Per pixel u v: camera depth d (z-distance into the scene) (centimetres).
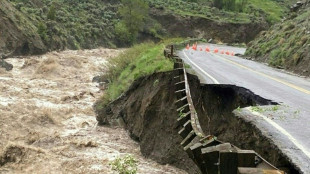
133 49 2842
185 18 7519
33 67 3503
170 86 1464
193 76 1295
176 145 1346
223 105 1129
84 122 1980
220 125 1120
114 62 2752
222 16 8044
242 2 8894
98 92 2716
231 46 5941
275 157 666
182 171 1291
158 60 1880
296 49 2311
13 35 4281
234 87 1109
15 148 1487
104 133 1823
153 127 1499
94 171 1366
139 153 1536
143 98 1661
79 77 3328
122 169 1209
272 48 2836
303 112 926
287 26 2956
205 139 582
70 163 1438
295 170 578
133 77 1936
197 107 1246
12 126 1819
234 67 2047
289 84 1460
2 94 2409
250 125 816
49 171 1367
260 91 1195
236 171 455
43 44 4741
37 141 1688
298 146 660
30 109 2127
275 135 721
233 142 965
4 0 4550
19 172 1362
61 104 2352
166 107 1454
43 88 2786
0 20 4184
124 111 1831
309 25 2486
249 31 7688
